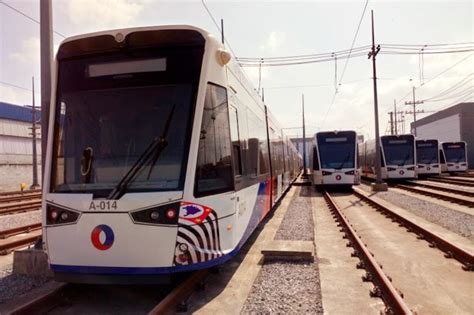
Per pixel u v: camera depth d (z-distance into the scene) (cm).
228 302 570
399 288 625
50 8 736
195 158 552
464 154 4350
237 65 764
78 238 544
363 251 788
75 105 595
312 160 2659
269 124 1223
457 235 1027
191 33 589
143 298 593
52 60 733
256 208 876
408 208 1581
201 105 570
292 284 645
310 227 1173
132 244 530
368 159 3722
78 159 577
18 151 4691
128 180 550
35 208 1884
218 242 581
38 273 694
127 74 588
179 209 531
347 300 574
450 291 611
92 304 574
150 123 570
